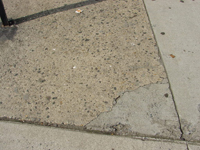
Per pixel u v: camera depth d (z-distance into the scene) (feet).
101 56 10.03
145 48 10.36
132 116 7.75
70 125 7.61
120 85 8.75
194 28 11.50
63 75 9.25
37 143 7.20
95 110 7.96
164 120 7.61
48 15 12.79
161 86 8.68
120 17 12.39
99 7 13.29
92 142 7.15
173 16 12.38
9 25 12.07
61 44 10.78
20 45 10.82
